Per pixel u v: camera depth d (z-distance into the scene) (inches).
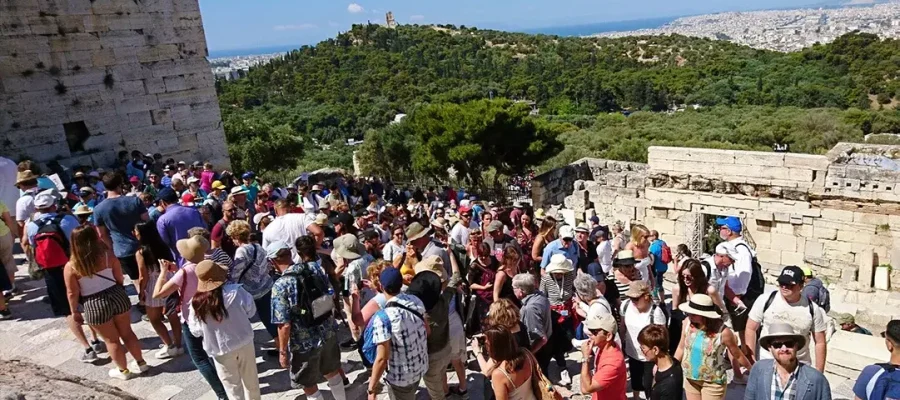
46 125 804.6
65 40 815.7
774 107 3486.7
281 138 1904.5
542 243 475.2
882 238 759.1
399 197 1013.8
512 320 286.5
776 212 827.4
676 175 891.4
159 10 911.7
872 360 356.8
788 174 806.5
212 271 280.1
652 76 5551.2
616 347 278.4
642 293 323.9
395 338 276.2
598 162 1125.7
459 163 1593.3
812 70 4638.3
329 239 471.8
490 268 393.7
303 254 302.2
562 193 1096.2
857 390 236.1
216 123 1000.9
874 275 773.3
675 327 348.5
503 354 245.4
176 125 946.7
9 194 553.6
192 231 351.3
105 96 860.6
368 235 451.2
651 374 316.5
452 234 491.8
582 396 354.0
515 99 5595.5
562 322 361.4
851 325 430.6
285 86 5782.5
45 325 409.7
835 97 3850.9
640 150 2138.3
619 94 5270.7
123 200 411.8
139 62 894.4
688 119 3166.8
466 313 395.5
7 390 225.5
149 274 355.6
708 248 915.4
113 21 860.6
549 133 1617.9
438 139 1539.1
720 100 4416.8
